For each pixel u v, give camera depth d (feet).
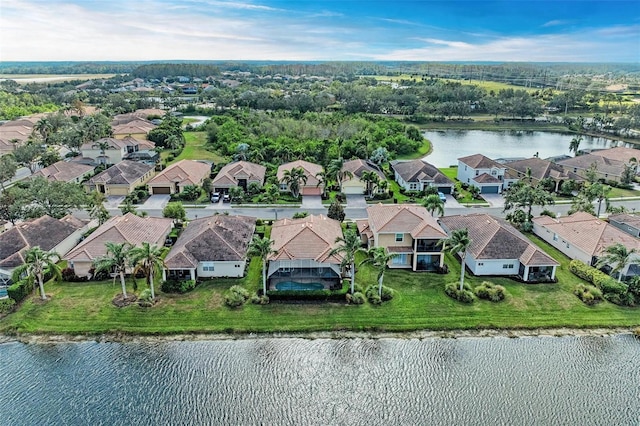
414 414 120.26
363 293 169.78
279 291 166.50
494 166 301.84
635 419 118.73
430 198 212.02
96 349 143.13
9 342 146.00
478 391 127.95
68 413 119.24
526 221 229.25
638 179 323.57
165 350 142.82
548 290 173.88
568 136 546.26
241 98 636.48
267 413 120.16
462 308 163.02
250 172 294.87
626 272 180.04
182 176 285.23
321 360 139.44
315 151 361.51
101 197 234.79
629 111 585.22
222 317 157.07
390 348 145.07
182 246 182.60
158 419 117.60
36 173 304.30
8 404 121.90
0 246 181.06
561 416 119.34
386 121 500.74
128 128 435.12
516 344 147.33
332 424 116.98
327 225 199.93
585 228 202.69
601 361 139.74
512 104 622.13
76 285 174.09
